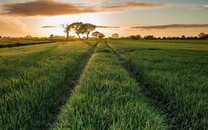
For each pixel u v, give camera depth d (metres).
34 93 5.16
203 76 8.16
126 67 12.97
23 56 16.31
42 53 19.91
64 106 5.09
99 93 5.36
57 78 7.36
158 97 6.21
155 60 14.09
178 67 10.72
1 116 3.86
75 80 8.88
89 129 3.34
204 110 4.34
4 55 17.28
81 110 4.15
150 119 3.75
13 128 3.59
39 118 4.40
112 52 25.67
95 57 16.69
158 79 7.40
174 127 4.45
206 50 29.44
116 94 5.17
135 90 5.83
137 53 21.02
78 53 19.88
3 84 6.08
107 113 3.93
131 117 3.81
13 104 4.41
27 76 7.52
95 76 7.86
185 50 28.89
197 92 5.74
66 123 3.60
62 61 12.75
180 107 4.80
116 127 3.31
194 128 4.04
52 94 5.72
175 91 5.61
